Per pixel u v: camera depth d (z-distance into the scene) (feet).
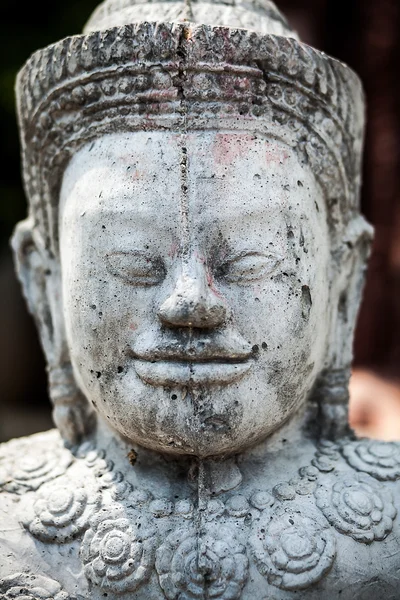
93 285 4.09
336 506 4.08
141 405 3.95
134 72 3.97
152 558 3.93
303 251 4.18
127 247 3.97
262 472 4.34
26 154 4.70
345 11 9.89
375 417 8.27
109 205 4.03
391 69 9.71
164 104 3.96
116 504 4.16
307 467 4.38
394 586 3.96
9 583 3.96
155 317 3.92
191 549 3.90
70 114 4.28
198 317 3.72
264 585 3.84
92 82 4.09
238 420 3.95
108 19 4.66
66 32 9.64
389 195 9.88
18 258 5.01
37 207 4.76
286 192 4.12
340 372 4.73
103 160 4.12
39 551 4.08
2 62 9.53
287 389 4.14
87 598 3.94
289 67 4.08
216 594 3.79
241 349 3.90
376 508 4.07
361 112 4.75
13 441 5.01
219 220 3.93
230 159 3.99
